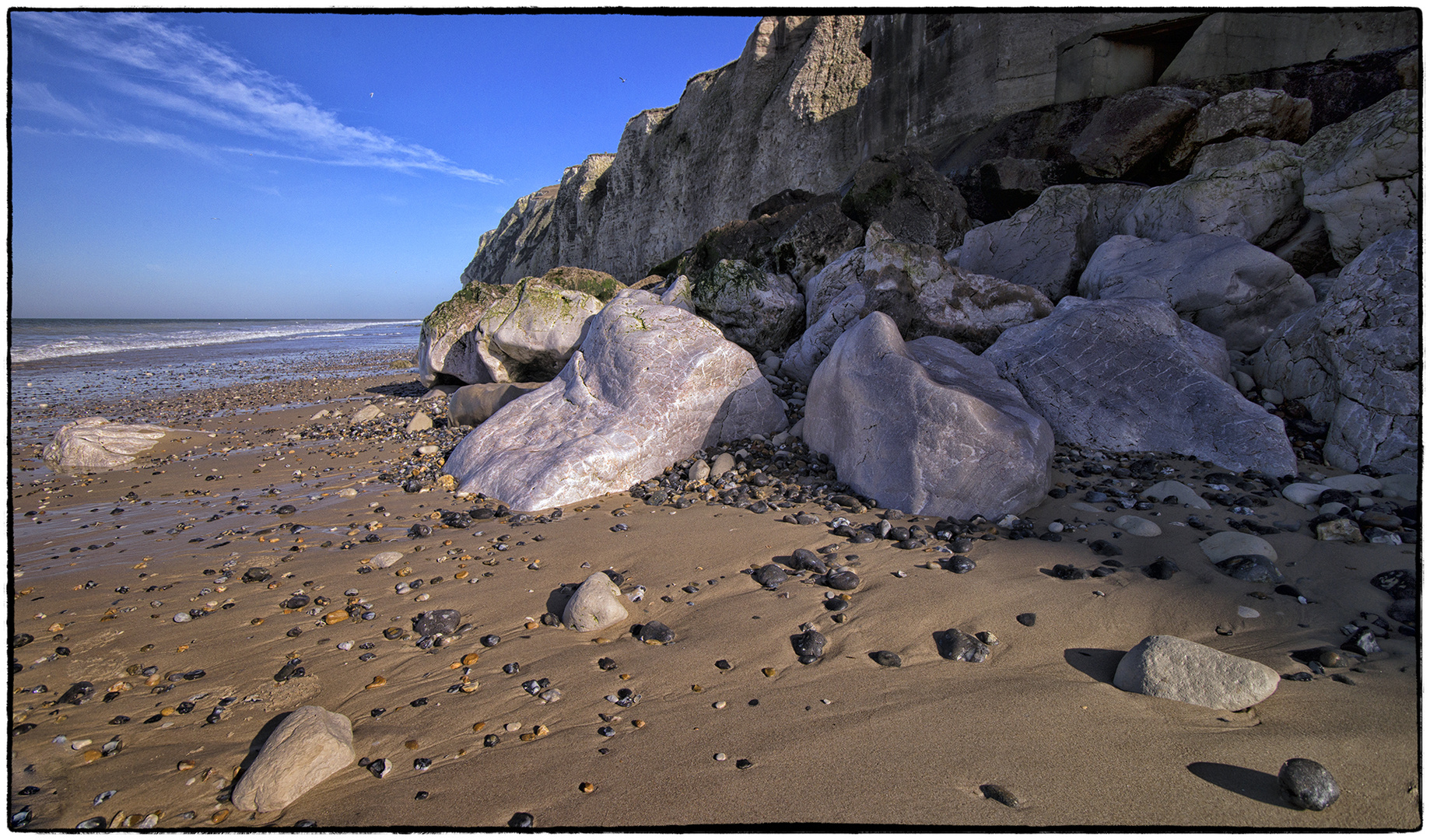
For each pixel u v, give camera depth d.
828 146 23.53
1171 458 4.59
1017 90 14.27
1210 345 5.27
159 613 3.25
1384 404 4.29
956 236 9.34
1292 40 10.81
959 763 1.95
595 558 3.70
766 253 10.02
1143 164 9.57
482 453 5.46
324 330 56.41
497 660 2.71
